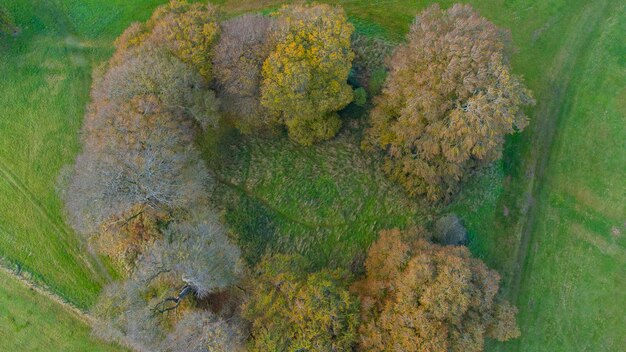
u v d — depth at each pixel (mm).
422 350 39031
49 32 59906
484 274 43469
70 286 52125
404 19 60656
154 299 45031
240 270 48188
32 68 58375
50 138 55875
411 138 49844
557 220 55812
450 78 44719
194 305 47688
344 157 54156
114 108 46594
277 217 52219
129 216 48875
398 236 47219
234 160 53562
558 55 60156
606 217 55375
